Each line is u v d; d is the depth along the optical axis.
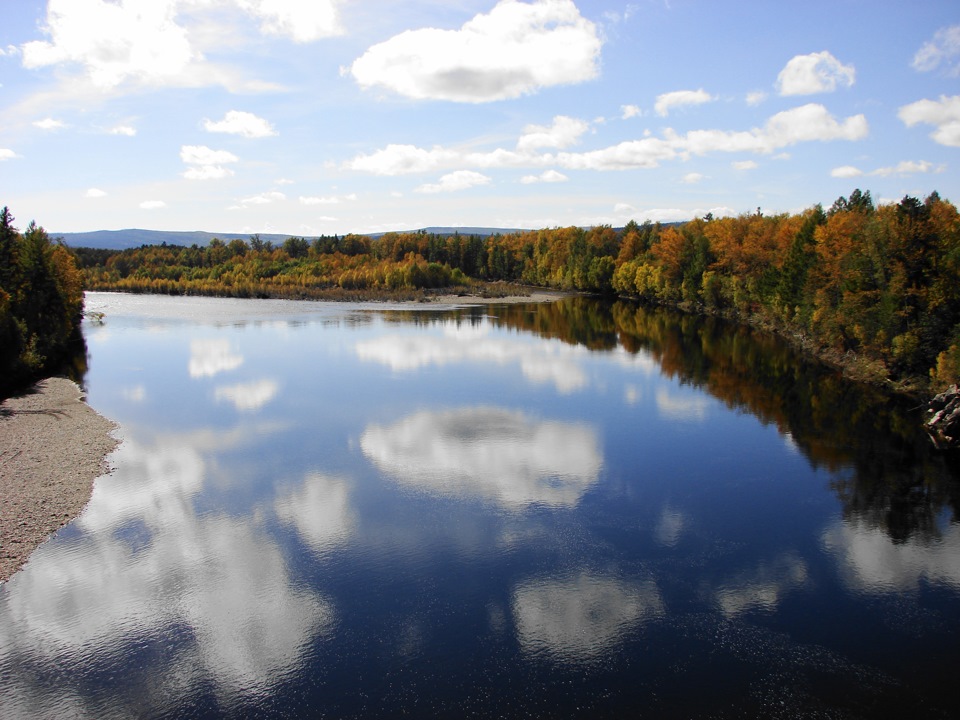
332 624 13.33
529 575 15.23
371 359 44.06
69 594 14.33
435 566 15.63
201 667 12.05
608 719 10.62
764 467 22.56
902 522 18.16
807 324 48.47
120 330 60.72
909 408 30.78
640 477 21.58
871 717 10.67
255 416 28.94
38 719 10.78
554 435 26.22
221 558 15.95
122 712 10.94
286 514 18.47
